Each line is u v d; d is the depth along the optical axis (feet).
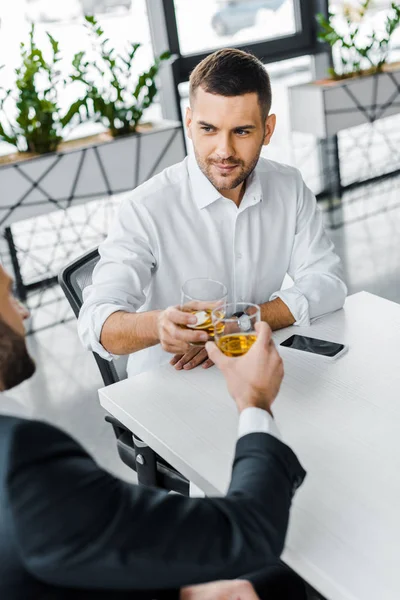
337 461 3.86
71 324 10.96
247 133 5.24
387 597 3.03
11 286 2.99
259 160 6.04
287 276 6.71
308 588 4.67
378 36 13.76
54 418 8.64
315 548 3.31
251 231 5.90
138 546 2.72
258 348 3.57
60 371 9.66
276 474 3.16
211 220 5.77
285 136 14.19
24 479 2.60
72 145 10.91
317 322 5.39
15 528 2.59
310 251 6.05
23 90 10.36
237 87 5.06
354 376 4.63
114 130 11.15
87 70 11.59
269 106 5.34
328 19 13.74
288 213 6.02
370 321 5.33
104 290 5.38
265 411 3.44
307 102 12.84
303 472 3.38
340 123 12.90
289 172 6.08
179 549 2.79
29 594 2.69
